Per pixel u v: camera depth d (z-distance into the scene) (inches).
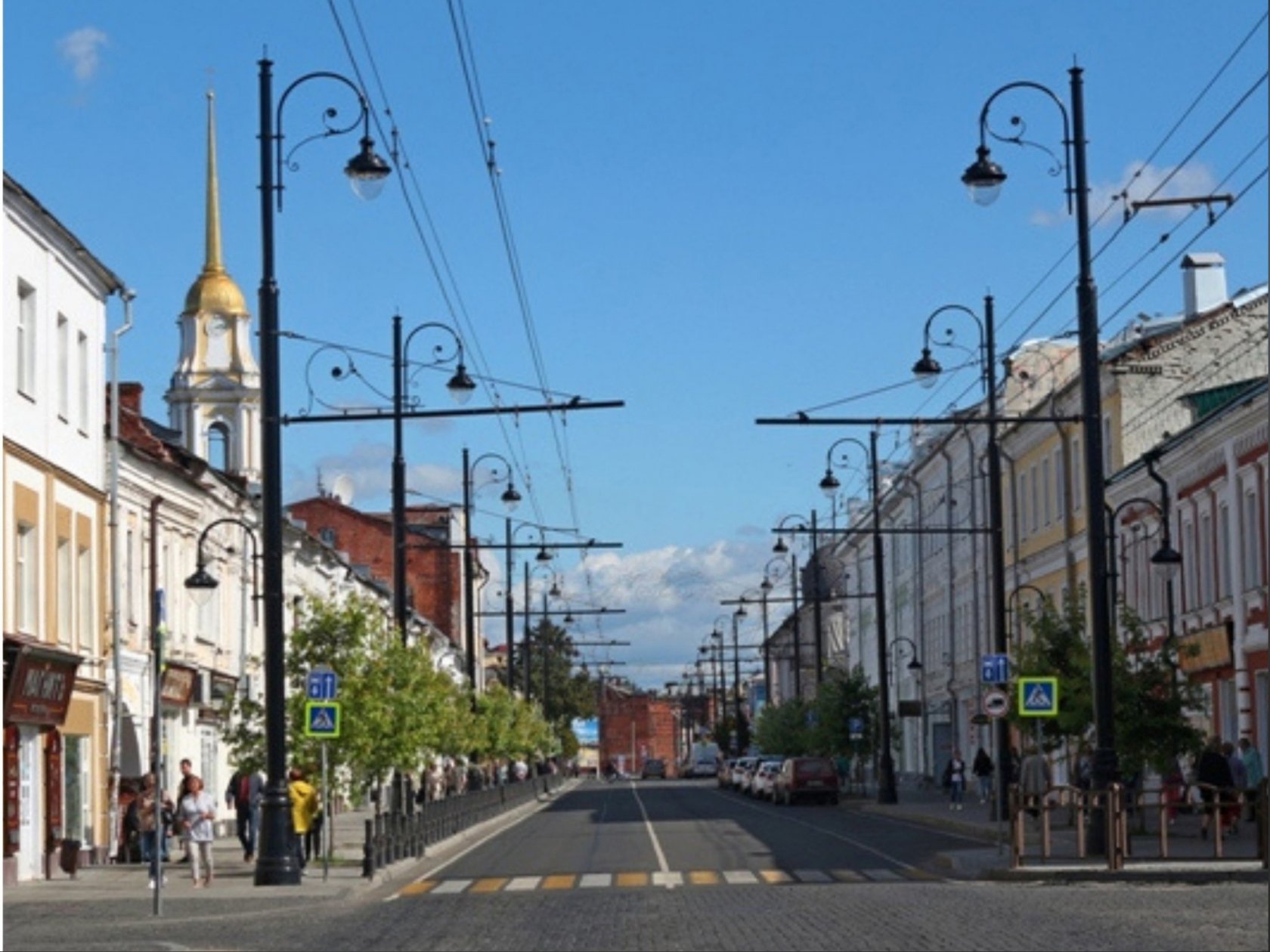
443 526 4810.5
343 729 1507.1
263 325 1306.6
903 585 4089.6
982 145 1306.6
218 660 2301.9
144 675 1952.5
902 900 1063.0
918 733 3939.5
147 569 1975.9
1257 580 1903.3
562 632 6525.6
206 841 1390.3
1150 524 2298.2
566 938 877.2
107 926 1070.4
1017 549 2938.0
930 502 3747.5
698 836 1985.7
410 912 1092.5
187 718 2160.4
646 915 1002.1
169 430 2324.1
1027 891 1128.8
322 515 4503.0
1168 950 737.6
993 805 2142.0
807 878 1333.7
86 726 1724.9
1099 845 1320.1
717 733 6648.6
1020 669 1715.1
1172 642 1664.6
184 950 879.7
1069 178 1332.4
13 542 1513.3
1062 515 2667.3
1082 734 1660.9
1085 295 1338.6
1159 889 1136.8
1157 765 1630.2
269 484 1310.3
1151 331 2578.7
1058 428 2551.7
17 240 1534.2
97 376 1770.4
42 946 928.9
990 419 1435.8
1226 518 2015.3
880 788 2834.6
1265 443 1855.3
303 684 1537.9
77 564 1704.0
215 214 3169.3
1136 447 2365.9
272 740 1320.1
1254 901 1005.2
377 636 1557.6
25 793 1539.1
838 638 5364.2
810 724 3538.4
